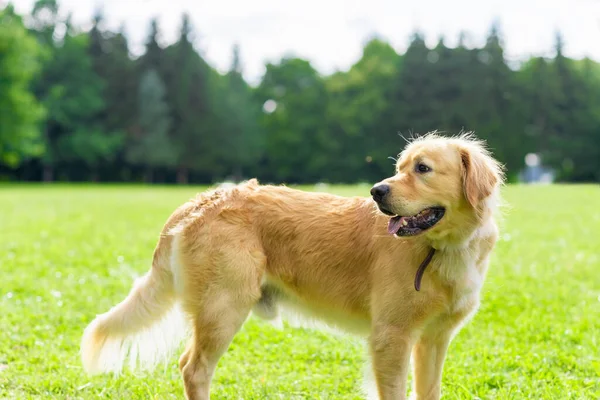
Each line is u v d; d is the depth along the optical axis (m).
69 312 7.41
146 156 60.25
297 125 63.41
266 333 6.78
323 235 4.73
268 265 4.82
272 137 65.00
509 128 54.75
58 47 61.44
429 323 4.49
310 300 4.84
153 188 44.88
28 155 56.97
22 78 49.19
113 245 12.40
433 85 56.69
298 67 68.06
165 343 5.08
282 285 4.85
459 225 4.30
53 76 61.06
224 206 4.80
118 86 62.19
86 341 4.96
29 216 18.27
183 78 62.97
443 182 4.25
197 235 4.74
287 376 5.62
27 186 46.56
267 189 4.98
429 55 58.09
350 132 59.97
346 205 4.87
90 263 10.53
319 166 62.09
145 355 5.07
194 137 62.59
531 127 59.34
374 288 4.53
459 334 6.64
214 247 4.68
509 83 56.41
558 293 8.19
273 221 4.79
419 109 56.81
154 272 4.98
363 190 27.36
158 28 64.44
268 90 69.06
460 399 4.97
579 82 59.84
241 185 5.03
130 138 61.47
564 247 11.64
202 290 4.69
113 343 4.99
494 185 4.33
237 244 4.67
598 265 10.05
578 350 6.03
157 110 60.84
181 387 5.36
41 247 12.09
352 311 4.73
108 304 7.87
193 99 63.12
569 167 59.94
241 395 5.22
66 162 62.75
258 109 69.50
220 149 64.00
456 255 4.32
